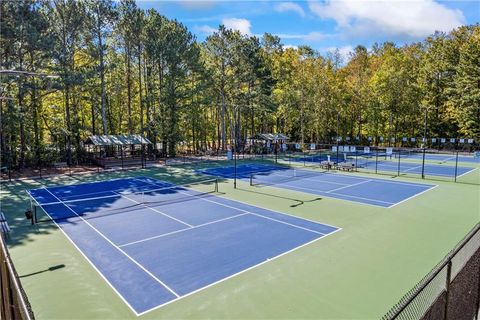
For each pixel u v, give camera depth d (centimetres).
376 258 1380
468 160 4828
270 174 3534
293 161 4681
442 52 6091
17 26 3362
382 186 2872
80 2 4006
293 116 6097
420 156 5384
